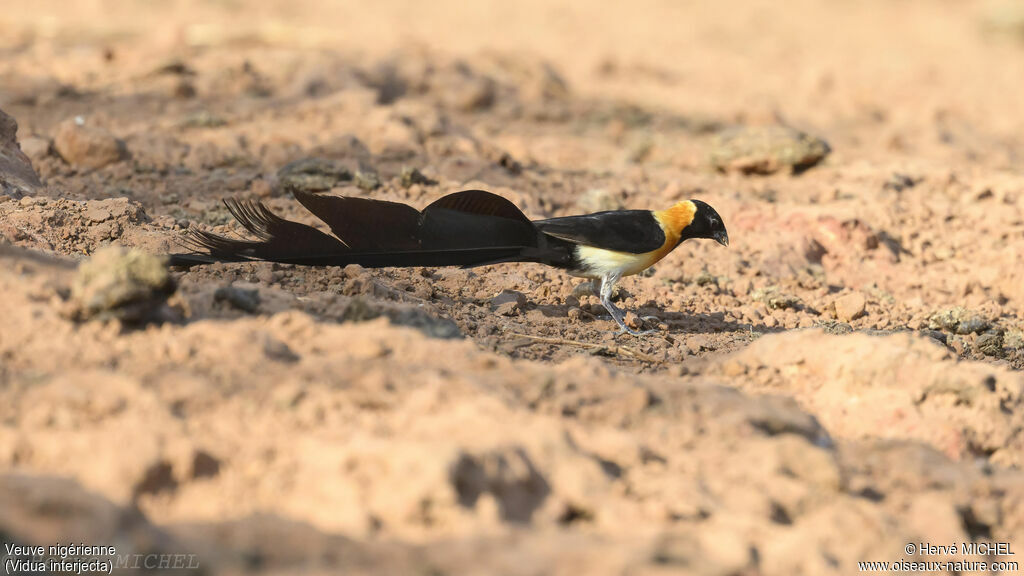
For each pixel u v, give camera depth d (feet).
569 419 28.07
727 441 27.66
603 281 42.09
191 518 21.98
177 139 70.95
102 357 27.63
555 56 139.23
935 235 64.75
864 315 49.80
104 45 107.76
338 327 31.76
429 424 25.07
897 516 26.12
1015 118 121.29
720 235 43.45
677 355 38.34
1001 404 32.45
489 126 91.35
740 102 112.98
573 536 22.09
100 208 46.80
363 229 39.09
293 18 157.17
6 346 27.53
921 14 200.34
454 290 44.73
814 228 61.62
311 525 21.72
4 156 51.34
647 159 84.43
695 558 21.17
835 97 124.88
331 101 81.92
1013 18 185.06
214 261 38.27
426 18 172.35
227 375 27.30
